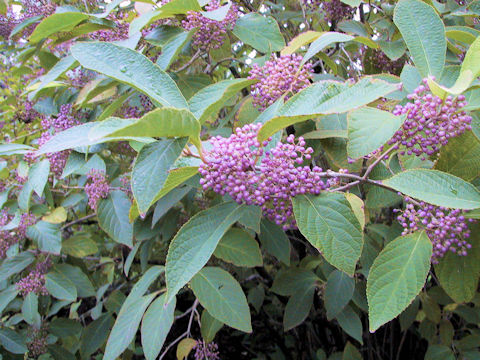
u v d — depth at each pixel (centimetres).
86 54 40
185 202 82
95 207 75
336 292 74
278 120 39
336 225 41
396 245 43
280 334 125
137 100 74
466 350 86
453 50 67
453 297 50
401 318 85
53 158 70
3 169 89
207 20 63
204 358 76
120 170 94
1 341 88
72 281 92
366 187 60
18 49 97
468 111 45
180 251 42
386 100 57
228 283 63
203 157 39
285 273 83
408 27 48
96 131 32
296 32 100
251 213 59
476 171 48
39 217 90
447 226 43
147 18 60
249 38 67
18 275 104
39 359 108
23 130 113
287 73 54
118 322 64
